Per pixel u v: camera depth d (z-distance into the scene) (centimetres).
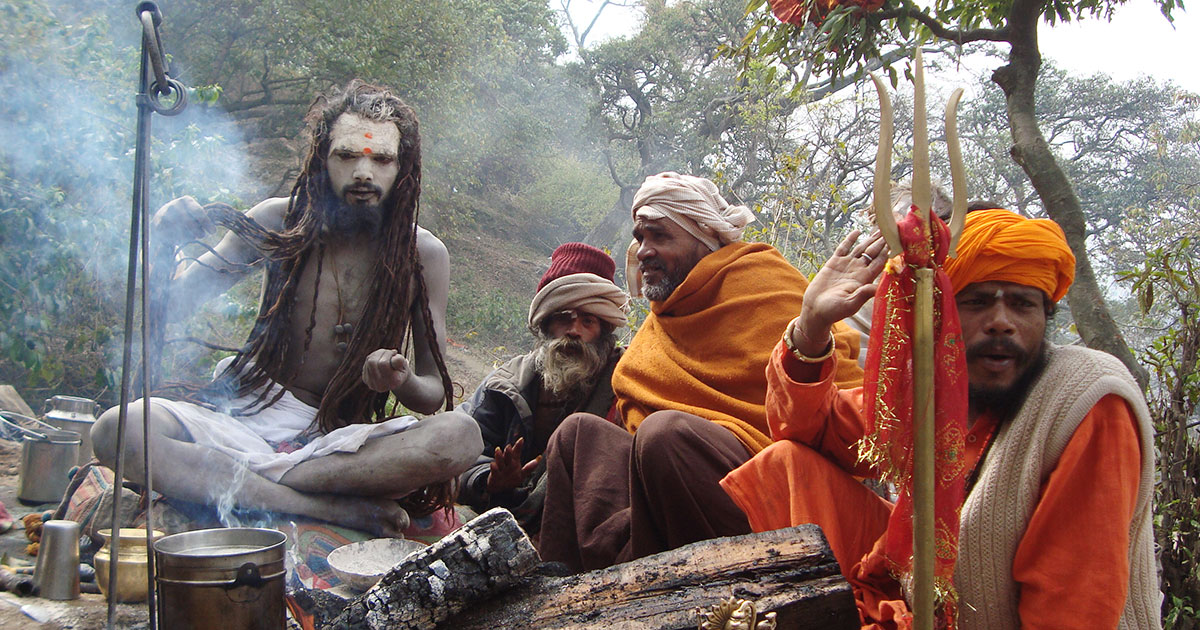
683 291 313
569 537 277
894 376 168
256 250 304
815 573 191
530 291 2014
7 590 242
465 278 1922
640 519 248
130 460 264
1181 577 330
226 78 1305
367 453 288
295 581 235
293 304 310
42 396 605
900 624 179
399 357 288
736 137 2058
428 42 1412
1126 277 378
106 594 237
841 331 296
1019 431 184
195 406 292
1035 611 174
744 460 258
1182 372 346
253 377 305
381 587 199
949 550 166
